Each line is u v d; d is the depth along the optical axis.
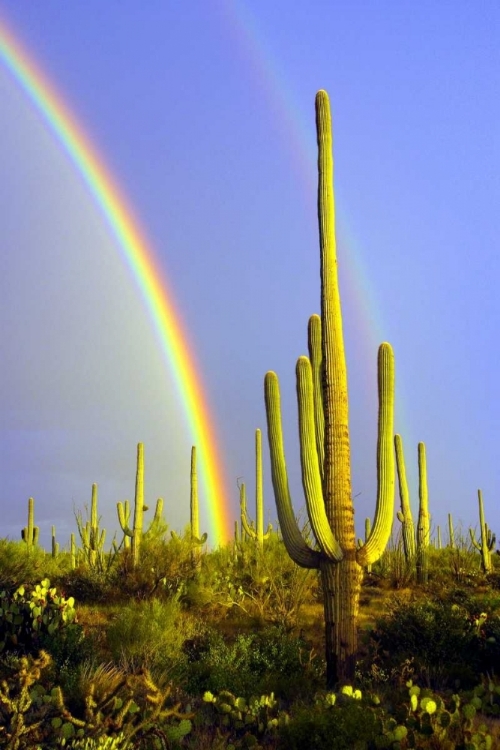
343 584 10.81
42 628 11.69
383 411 11.41
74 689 9.02
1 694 6.73
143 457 22.41
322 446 11.90
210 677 10.90
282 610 16.44
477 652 12.24
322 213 11.80
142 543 21.95
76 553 29.17
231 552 22.98
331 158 12.04
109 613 17.20
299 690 10.73
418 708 8.31
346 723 7.81
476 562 25.48
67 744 7.04
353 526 11.09
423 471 23.38
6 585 15.40
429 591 20.45
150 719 7.71
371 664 11.90
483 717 9.02
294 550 11.28
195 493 24.44
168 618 13.70
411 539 23.52
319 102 12.12
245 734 8.48
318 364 12.04
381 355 11.53
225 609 17.58
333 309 11.51
